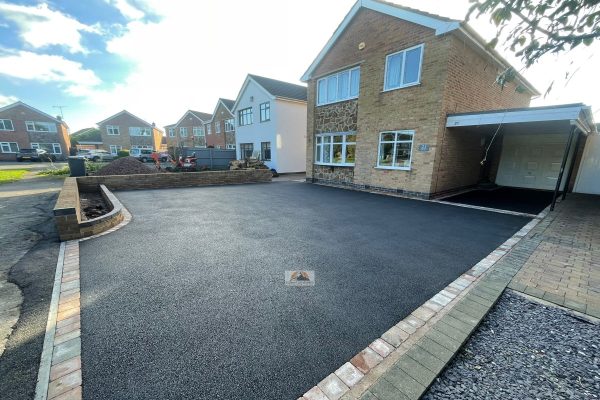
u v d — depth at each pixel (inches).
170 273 137.7
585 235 199.3
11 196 375.2
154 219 249.8
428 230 215.2
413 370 73.2
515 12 52.8
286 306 108.3
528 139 450.9
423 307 108.7
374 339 89.4
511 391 69.9
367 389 68.1
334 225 229.6
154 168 695.1
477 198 359.9
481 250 172.4
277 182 561.6
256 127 794.8
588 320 99.1
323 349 84.5
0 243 181.8
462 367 77.9
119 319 99.3
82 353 82.1
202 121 1256.8
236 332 92.2
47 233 205.2
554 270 139.4
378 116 396.5
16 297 114.3
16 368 76.2
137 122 1674.5
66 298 113.7
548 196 378.0
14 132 1328.7
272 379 73.1
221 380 72.7
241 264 149.3
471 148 410.6
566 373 76.0
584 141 397.7
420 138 347.9
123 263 150.2
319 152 527.5
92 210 293.4
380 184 409.4
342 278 133.3
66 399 66.6
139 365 77.6
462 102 353.1
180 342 87.3
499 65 395.9
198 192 420.2
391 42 364.5
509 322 98.9
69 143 1648.6
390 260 155.9
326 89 488.1
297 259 156.7
